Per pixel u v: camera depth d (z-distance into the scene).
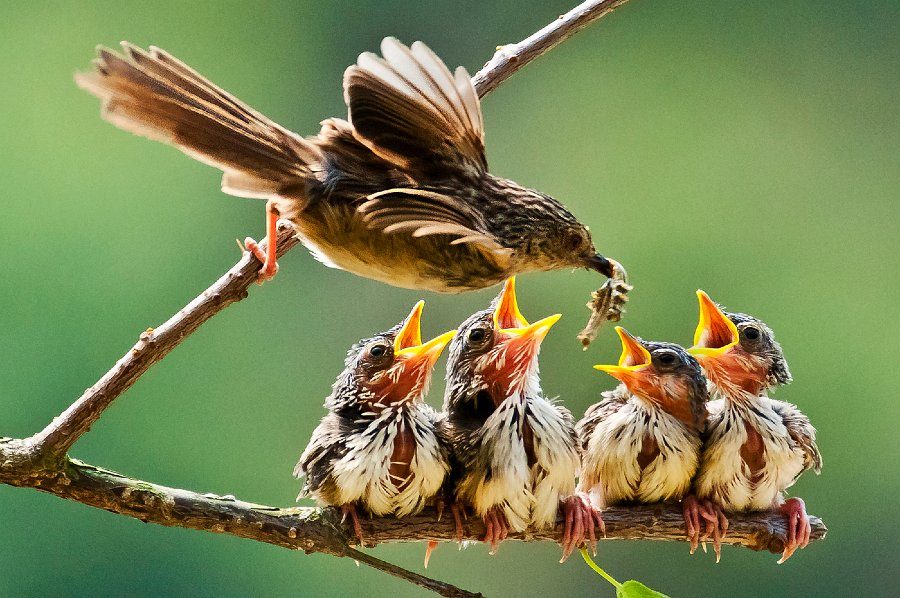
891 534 15.77
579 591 15.28
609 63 17.89
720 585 15.40
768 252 16.55
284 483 15.70
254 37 18.02
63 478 5.74
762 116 17.45
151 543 15.04
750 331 6.90
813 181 17.14
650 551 15.41
